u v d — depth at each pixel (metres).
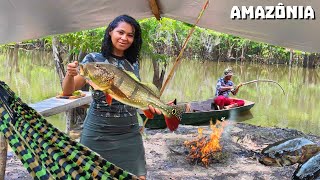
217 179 4.98
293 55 27.78
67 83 2.51
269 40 4.40
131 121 2.83
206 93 13.69
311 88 17.30
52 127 1.84
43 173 1.58
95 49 7.52
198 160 5.46
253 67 26.50
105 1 4.34
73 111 7.37
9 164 4.82
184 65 23.08
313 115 10.80
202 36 25.95
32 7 4.20
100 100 2.74
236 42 27.59
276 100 13.20
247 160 5.69
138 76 2.86
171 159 5.56
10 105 1.91
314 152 3.99
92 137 2.79
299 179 3.73
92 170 1.59
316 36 4.11
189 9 4.33
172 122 2.36
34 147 1.68
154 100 2.33
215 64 26.20
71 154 1.63
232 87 9.47
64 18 4.45
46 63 19.97
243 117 9.55
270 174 5.19
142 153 2.94
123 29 2.66
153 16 4.67
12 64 19.30
